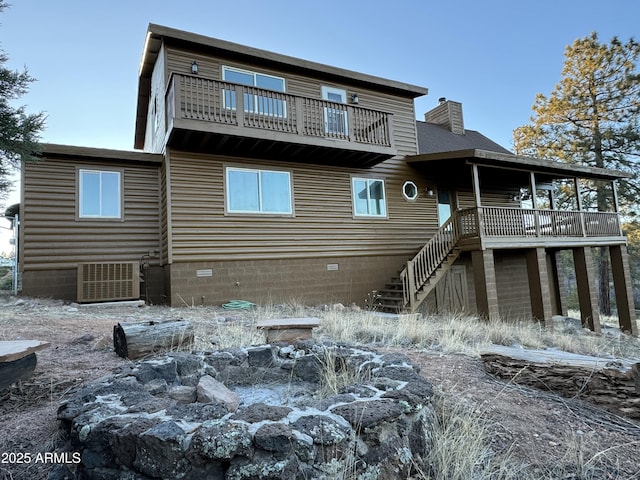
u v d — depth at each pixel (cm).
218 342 428
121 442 167
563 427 258
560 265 1381
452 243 1001
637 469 212
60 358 357
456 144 1403
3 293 827
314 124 900
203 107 778
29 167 784
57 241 795
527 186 1385
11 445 208
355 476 176
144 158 877
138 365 281
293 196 969
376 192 1095
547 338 642
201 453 159
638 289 2658
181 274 820
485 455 217
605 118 1711
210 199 869
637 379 282
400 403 209
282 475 159
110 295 791
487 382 335
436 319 769
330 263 996
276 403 285
